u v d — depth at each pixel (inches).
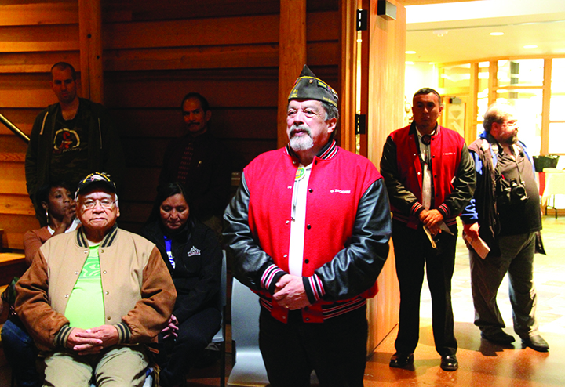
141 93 143.3
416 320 123.5
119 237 89.4
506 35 312.3
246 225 72.7
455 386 114.5
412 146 119.0
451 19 272.8
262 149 135.8
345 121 121.0
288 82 127.6
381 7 128.7
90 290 85.2
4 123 145.2
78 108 133.0
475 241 130.3
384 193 70.3
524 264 135.6
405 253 121.3
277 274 66.6
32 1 147.9
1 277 138.5
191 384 113.5
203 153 129.5
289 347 71.1
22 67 150.3
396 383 115.9
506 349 136.2
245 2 133.7
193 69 138.9
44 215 124.2
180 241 111.7
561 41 329.7
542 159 369.7
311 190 69.1
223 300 109.9
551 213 402.6
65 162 132.6
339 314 69.4
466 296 185.6
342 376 70.3
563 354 132.5
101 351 84.4
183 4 138.3
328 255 68.4
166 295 87.3
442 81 430.6
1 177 154.8
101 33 142.9
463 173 118.2
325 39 126.2
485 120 136.7
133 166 145.5
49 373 81.4
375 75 128.9
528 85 396.5
